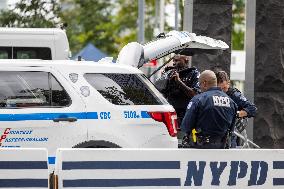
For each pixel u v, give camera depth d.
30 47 31.50
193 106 20.78
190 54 27.53
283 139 31.25
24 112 21.33
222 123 20.81
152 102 22.09
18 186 19.48
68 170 19.69
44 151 19.58
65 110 21.53
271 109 31.16
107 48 94.19
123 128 21.72
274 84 31.19
